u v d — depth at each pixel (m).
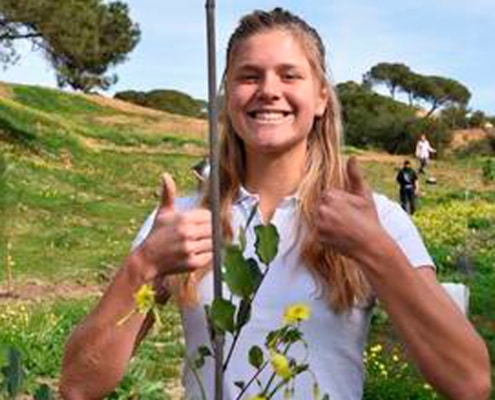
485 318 14.05
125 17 40.84
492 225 26.58
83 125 41.78
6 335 10.23
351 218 2.52
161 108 70.81
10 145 31.19
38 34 34.50
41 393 2.98
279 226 2.93
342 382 2.87
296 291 2.86
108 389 2.73
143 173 32.59
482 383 2.61
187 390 2.99
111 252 19.31
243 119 2.98
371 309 2.92
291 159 2.99
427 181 39.88
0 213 16.48
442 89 83.94
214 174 2.35
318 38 3.03
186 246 2.52
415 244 2.89
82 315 12.51
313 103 2.99
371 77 85.25
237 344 2.86
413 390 8.95
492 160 45.75
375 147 62.22
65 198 25.62
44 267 17.22
